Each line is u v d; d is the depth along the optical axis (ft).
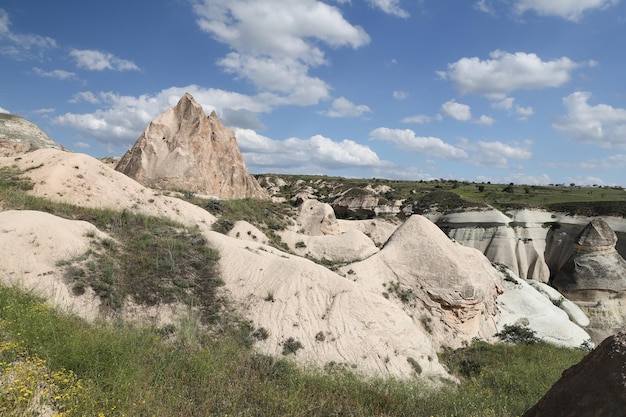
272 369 35.86
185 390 27.17
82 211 69.26
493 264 101.91
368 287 73.36
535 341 77.56
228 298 54.34
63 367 24.86
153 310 47.88
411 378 48.44
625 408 16.89
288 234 104.99
